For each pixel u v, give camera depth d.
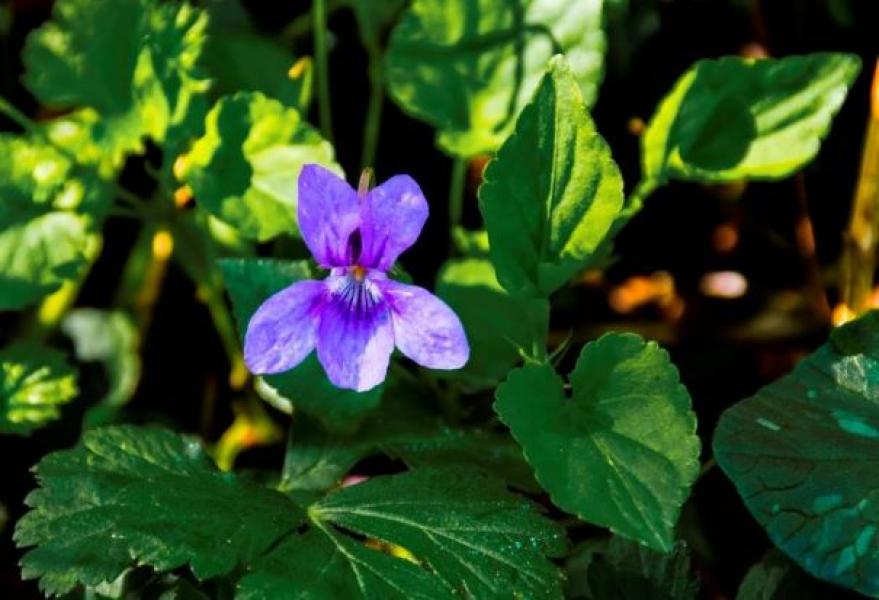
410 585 0.23
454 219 0.28
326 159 0.26
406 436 0.26
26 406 0.27
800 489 0.23
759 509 0.23
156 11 0.27
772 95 0.26
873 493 0.23
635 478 0.23
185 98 0.27
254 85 0.29
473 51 0.27
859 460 0.24
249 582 0.23
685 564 0.24
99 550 0.23
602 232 0.24
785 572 0.24
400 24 0.27
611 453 0.23
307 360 0.25
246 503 0.23
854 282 0.29
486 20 0.27
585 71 0.26
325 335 0.23
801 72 0.25
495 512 0.23
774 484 0.24
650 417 0.23
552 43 0.27
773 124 0.26
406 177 0.23
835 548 0.23
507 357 0.26
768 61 0.26
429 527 0.23
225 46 0.29
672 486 0.23
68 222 0.27
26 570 0.23
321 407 0.25
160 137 0.27
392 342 0.23
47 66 0.27
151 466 0.24
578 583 0.26
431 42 0.27
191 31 0.27
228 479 0.24
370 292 0.24
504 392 0.23
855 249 0.28
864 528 0.23
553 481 0.23
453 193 0.28
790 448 0.24
